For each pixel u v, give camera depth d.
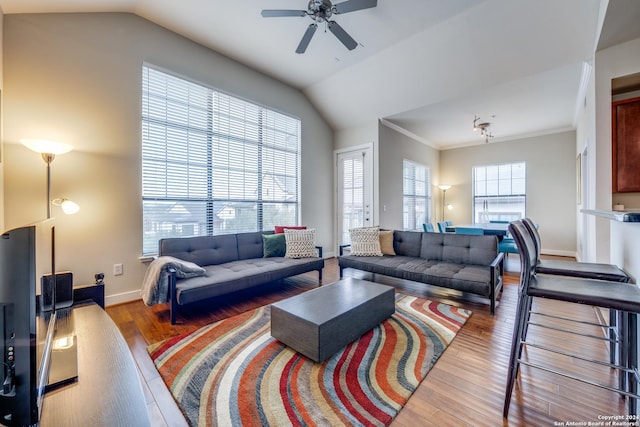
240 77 4.13
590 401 1.44
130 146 3.06
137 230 3.11
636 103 2.52
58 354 1.20
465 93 4.18
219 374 1.68
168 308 2.85
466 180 7.28
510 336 2.18
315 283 3.80
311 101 5.33
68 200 2.43
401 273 3.20
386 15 3.12
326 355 1.79
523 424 1.29
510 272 4.34
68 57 2.68
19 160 2.43
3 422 0.71
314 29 2.80
